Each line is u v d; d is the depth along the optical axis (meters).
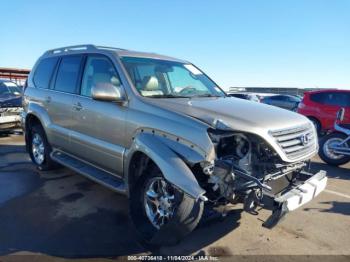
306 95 11.41
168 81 4.24
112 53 4.18
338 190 5.30
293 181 3.60
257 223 3.93
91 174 4.25
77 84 4.65
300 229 3.85
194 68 5.00
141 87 3.80
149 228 3.35
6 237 3.48
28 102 5.80
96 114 4.09
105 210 4.20
